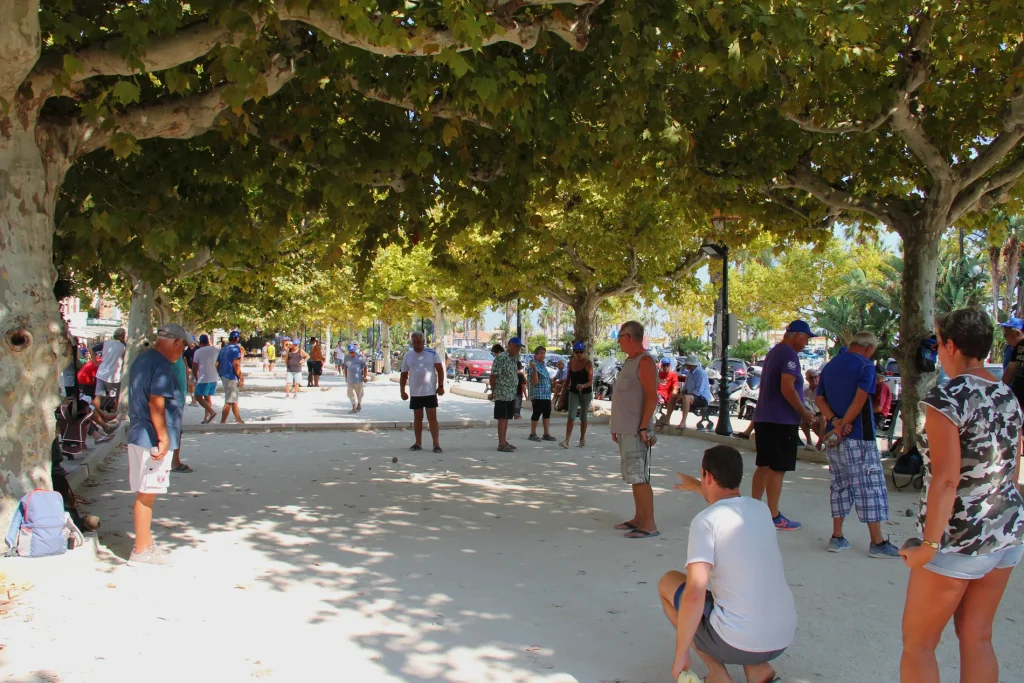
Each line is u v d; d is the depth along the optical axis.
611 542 7.06
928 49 9.73
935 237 10.83
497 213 9.96
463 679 4.14
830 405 6.76
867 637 4.83
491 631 4.84
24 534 5.80
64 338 6.14
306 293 27.25
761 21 7.97
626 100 8.55
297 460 11.98
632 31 8.26
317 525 7.62
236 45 6.81
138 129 6.74
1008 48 9.78
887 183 12.38
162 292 21.39
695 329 57.50
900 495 9.59
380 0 6.90
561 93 9.35
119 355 15.63
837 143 10.70
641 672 4.27
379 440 14.81
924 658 3.43
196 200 8.85
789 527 7.62
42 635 4.64
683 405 16.52
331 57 7.88
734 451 3.84
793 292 44.38
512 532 7.42
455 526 7.64
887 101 9.63
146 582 5.70
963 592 3.39
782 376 7.39
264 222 9.35
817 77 9.39
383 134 9.31
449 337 103.00
